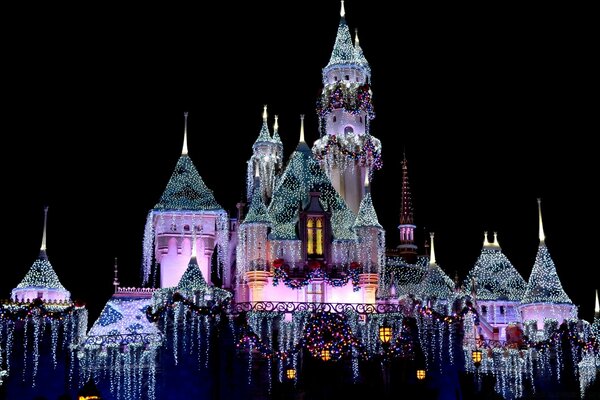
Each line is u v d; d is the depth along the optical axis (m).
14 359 46.47
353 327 48.09
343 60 65.00
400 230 77.19
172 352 46.94
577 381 51.56
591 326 52.56
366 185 54.97
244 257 51.88
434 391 47.72
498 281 65.88
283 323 47.62
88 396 34.25
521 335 55.22
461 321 49.28
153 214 56.34
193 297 47.88
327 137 62.81
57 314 47.34
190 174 58.72
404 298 50.94
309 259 52.00
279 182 57.50
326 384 46.56
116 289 54.06
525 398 51.50
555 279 56.91
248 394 45.97
